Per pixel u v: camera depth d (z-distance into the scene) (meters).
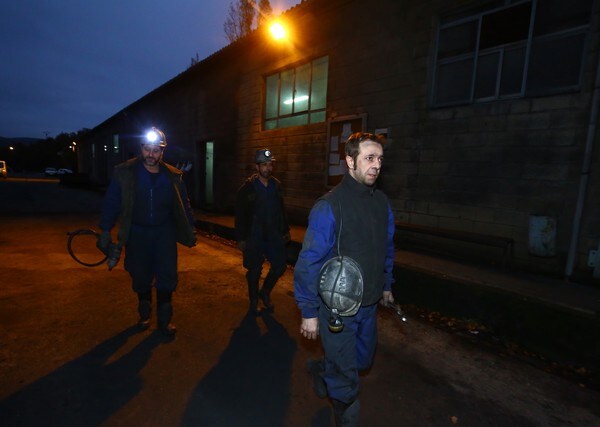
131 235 2.88
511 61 4.55
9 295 3.94
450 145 5.10
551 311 3.08
